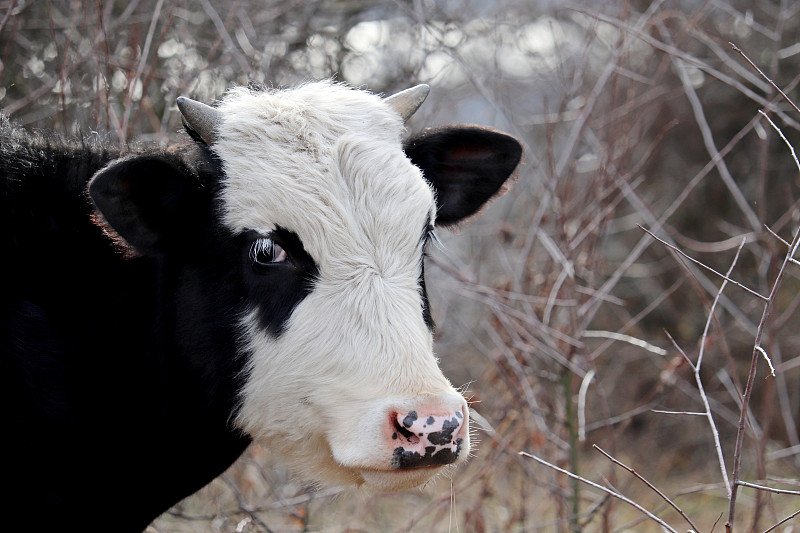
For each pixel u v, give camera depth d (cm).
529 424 732
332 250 420
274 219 427
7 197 445
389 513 815
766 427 638
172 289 449
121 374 456
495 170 521
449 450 392
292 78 950
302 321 418
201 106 452
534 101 1186
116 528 479
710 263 1245
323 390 414
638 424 1128
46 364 439
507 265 810
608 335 696
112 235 430
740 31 1257
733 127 1274
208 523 732
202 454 473
